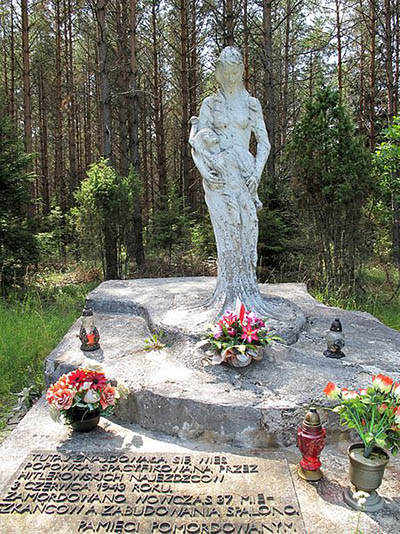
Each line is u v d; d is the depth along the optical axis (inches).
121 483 110.3
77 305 345.4
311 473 114.9
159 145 723.4
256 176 188.9
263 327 163.6
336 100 306.3
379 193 319.6
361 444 111.9
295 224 382.9
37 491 107.4
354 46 719.7
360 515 101.7
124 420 146.3
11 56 686.5
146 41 730.8
